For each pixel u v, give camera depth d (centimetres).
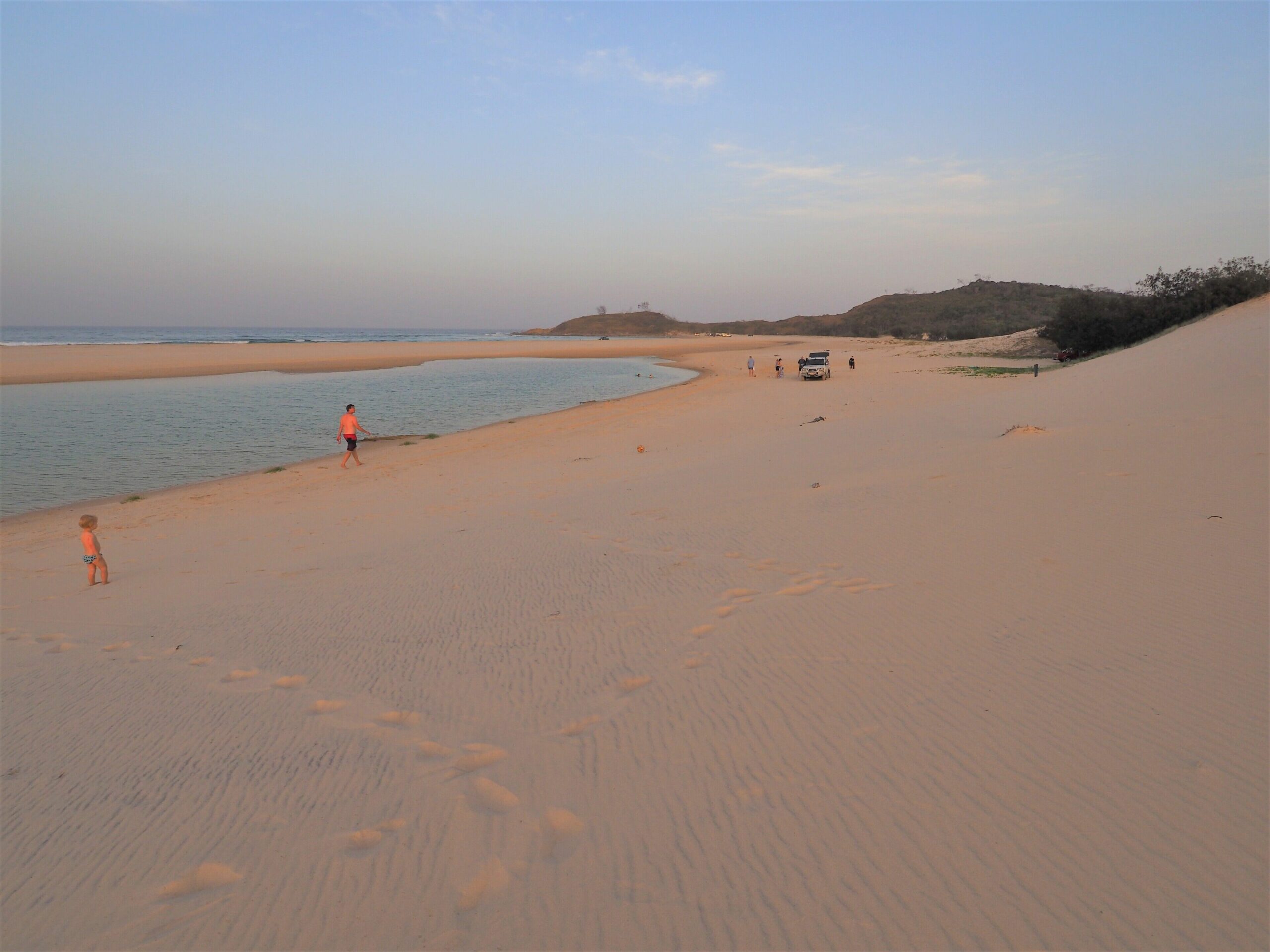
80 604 883
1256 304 3086
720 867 324
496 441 2398
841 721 436
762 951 275
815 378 4291
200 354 6919
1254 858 296
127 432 2652
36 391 3997
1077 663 473
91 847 376
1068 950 263
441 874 336
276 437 2555
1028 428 1357
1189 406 1438
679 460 1736
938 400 2594
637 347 10525
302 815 391
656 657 561
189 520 1429
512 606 718
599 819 368
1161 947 260
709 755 416
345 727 493
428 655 610
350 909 317
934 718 428
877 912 289
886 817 346
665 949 281
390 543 1091
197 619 769
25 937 311
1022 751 386
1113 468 982
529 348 10150
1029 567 659
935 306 18288
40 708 561
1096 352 4366
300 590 849
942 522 840
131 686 595
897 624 570
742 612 633
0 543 1300
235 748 473
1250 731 380
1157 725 396
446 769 429
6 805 422
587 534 998
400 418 3081
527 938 293
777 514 983
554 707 497
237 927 310
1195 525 711
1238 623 500
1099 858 307
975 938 273
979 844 321
